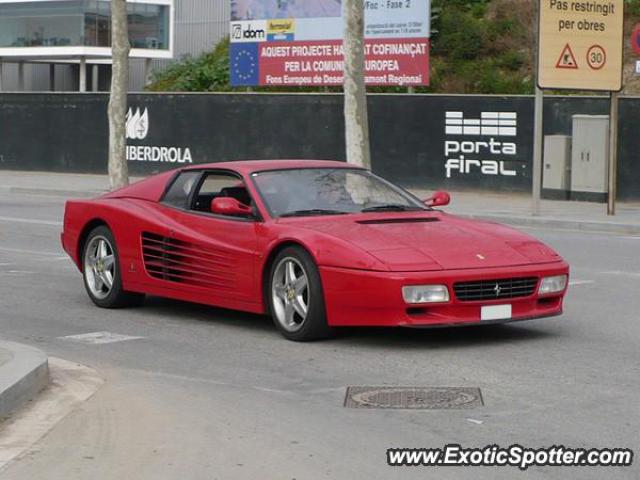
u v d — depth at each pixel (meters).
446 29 38.19
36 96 36.16
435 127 28.73
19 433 7.36
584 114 26.41
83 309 12.31
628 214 23.34
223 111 32.44
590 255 17.17
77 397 8.32
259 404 8.12
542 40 22.25
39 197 29.52
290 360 9.58
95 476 6.51
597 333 10.60
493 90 35.59
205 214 11.23
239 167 11.25
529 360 9.42
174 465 6.69
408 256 9.62
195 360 9.68
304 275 10.09
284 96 31.33
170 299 12.88
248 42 35.12
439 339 10.32
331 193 10.97
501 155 27.72
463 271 9.57
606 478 6.38
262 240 10.41
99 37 54.41
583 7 22.41
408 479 6.39
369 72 32.66
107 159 34.97
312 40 34.00
